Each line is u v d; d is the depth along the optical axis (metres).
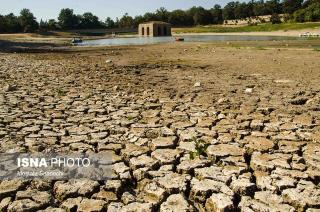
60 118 7.92
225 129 6.90
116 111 8.48
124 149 5.82
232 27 137.38
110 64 20.42
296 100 9.52
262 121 7.40
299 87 11.81
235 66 18.80
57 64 20.36
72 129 7.01
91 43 63.22
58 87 11.89
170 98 10.09
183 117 7.86
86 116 8.02
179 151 5.70
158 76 15.01
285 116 7.93
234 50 32.06
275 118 7.74
